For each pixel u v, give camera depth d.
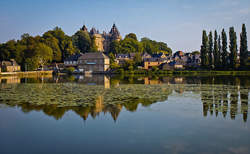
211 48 99.06
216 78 60.25
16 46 117.50
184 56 148.62
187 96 26.45
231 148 11.13
